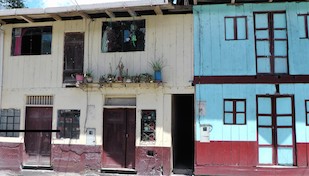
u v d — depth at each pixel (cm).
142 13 1086
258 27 1026
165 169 1029
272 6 1020
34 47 1163
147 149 1047
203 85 1025
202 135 1009
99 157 1076
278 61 1011
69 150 1095
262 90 999
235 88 1010
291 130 985
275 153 984
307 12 1007
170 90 1052
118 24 1113
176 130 1165
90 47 1120
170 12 1075
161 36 1077
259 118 1001
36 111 1148
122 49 1102
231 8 1038
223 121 1006
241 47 1022
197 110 1019
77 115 1106
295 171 960
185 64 1052
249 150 987
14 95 1152
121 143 1089
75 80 1117
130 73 1080
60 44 1144
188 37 1062
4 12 1088
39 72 1147
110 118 1105
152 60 1073
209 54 1033
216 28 1039
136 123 1063
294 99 985
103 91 1097
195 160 1005
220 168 990
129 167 1075
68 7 1047
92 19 1127
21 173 1088
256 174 973
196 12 1052
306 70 988
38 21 1160
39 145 1131
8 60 1172
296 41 1002
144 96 1068
